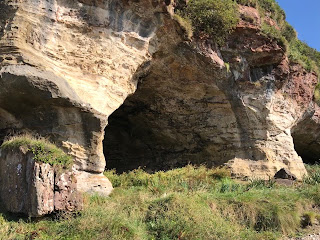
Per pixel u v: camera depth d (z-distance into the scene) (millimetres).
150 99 15594
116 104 11312
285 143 16500
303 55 19344
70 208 7773
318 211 10773
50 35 10000
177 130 16750
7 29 9484
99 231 7246
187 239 7820
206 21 13352
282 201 10578
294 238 9266
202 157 16734
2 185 8461
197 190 11375
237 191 11570
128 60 11586
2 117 9750
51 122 9703
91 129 10227
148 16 11844
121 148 18281
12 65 9102
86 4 10711
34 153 7668
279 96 16375
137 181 12367
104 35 10984
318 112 20531
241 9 14992
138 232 7703
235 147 15789
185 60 13555
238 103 15328
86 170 10164
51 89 9336
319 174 14086
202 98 15344
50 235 7020
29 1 9742
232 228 8891
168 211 8703
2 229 6984
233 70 14844
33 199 7367
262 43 15102
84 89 10406
